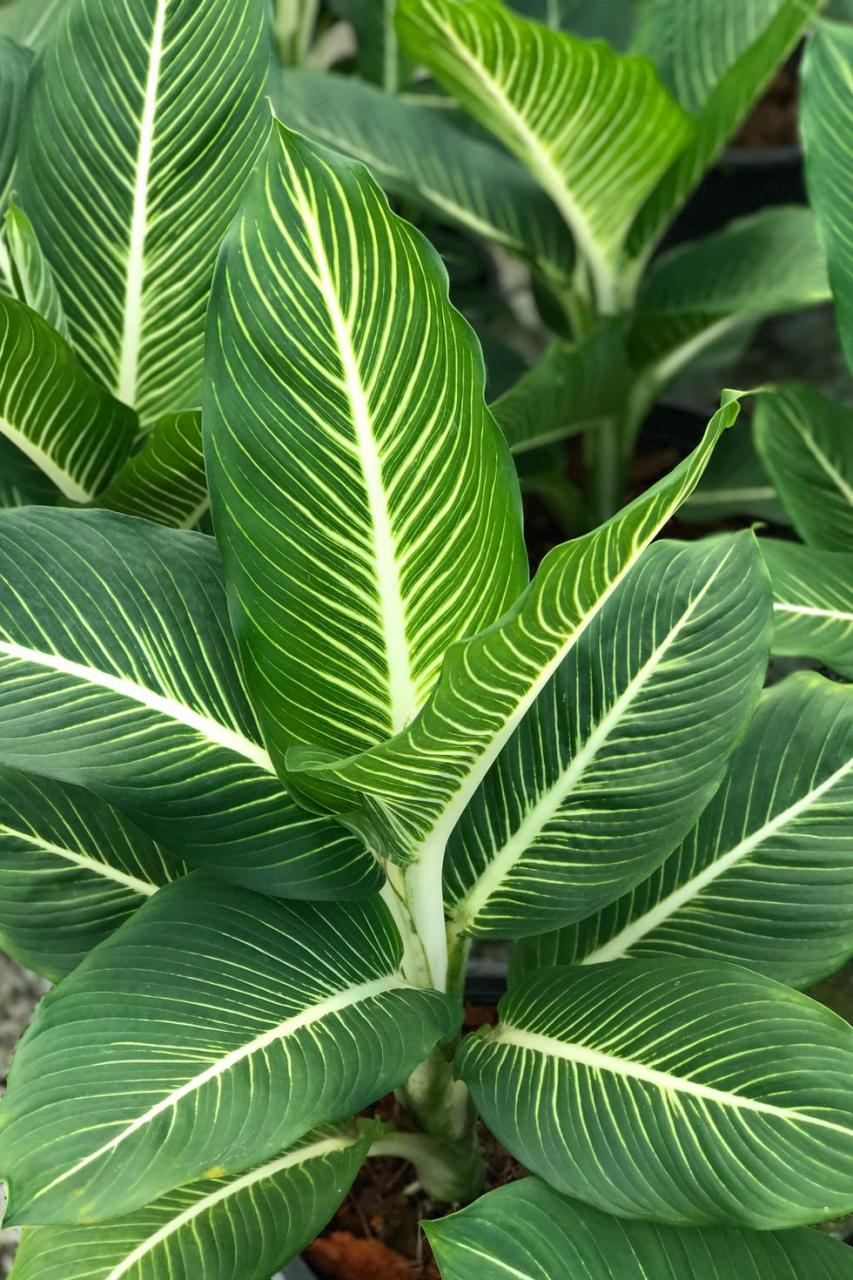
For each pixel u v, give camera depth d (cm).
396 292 90
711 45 155
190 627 101
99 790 98
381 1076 95
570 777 104
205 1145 91
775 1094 96
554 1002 104
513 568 97
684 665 103
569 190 144
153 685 100
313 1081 94
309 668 97
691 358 162
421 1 129
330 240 89
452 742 92
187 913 100
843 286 122
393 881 106
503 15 128
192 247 123
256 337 91
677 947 111
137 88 118
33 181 122
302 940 101
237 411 92
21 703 98
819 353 214
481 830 105
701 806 102
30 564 100
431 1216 124
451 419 93
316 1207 106
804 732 110
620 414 158
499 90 136
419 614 97
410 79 183
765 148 221
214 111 119
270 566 94
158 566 102
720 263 154
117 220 122
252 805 100
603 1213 98
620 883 103
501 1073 102
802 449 136
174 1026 95
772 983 100
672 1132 96
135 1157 90
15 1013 154
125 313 125
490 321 204
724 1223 94
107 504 122
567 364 140
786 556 126
